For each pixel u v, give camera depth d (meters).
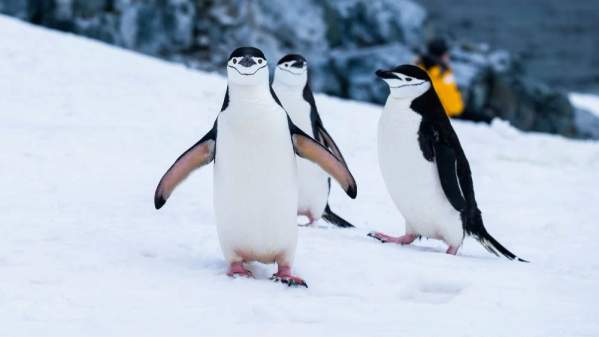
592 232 9.48
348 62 30.00
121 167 10.16
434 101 7.46
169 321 4.87
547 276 6.55
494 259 7.41
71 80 15.02
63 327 4.68
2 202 7.90
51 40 17.75
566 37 60.81
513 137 16.62
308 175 8.47
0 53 15.77
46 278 5.58
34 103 13.21
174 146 11.75
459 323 5.13
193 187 9.60
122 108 13.80
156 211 8.12
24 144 10.55
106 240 6.71
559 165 14.70
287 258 6.05
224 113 5.71
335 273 6.21
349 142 14.02
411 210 7.67
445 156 7.36
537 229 9.59
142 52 27.53
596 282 6.45
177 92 15.57
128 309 5.07
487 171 13.56
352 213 9.72
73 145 10.88
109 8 27.00
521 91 31.33
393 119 7.46
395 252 7.10
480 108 29.52
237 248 5.99
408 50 30.83
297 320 5.08
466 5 66.75
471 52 33.38
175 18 28.33
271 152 5.66
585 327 5.16
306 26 33.34
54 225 7.08
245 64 5.50
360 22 34.66
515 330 5.04
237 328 4.79
